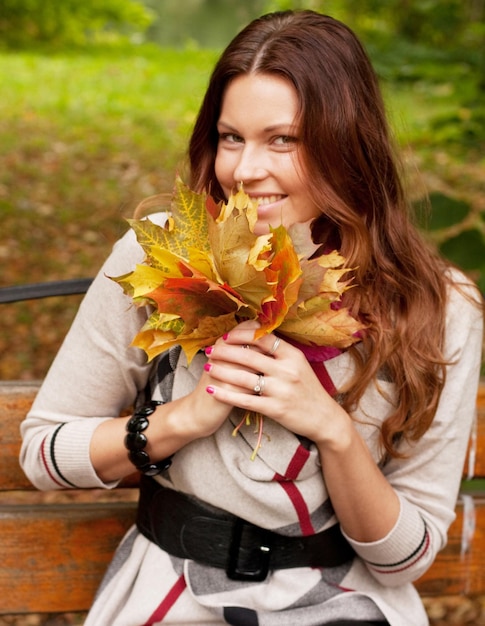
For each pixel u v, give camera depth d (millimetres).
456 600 2650
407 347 1420
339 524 1440
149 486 1460
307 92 1324
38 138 7316
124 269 1430
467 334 1497
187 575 1391
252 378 1263
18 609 1640
